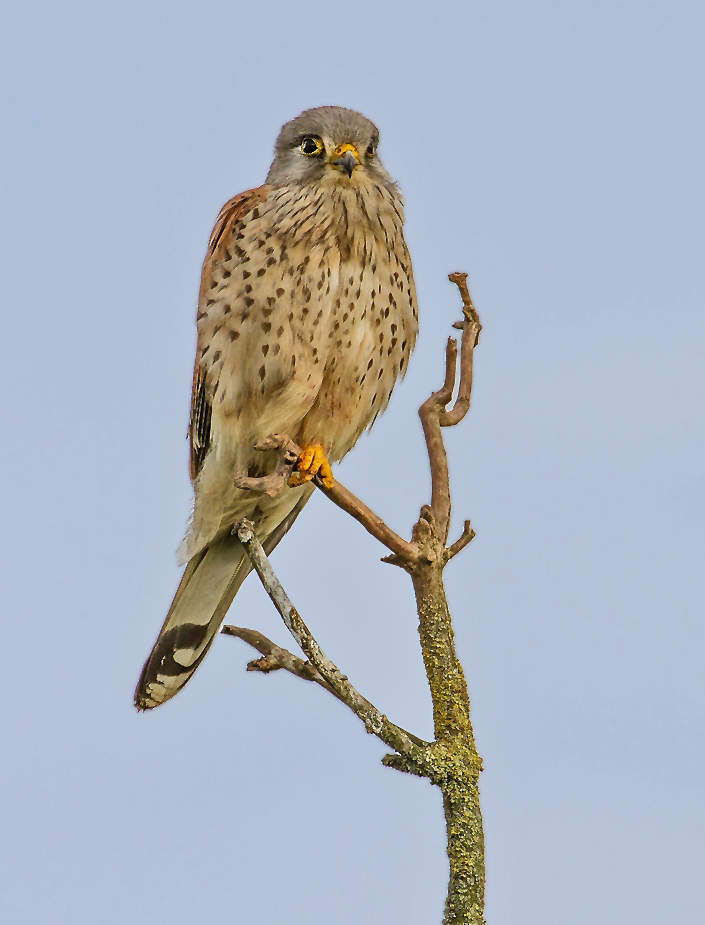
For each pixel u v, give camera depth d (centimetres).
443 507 736
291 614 671
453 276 822
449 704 680
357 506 691
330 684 667
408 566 711
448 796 652
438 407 782
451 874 639
